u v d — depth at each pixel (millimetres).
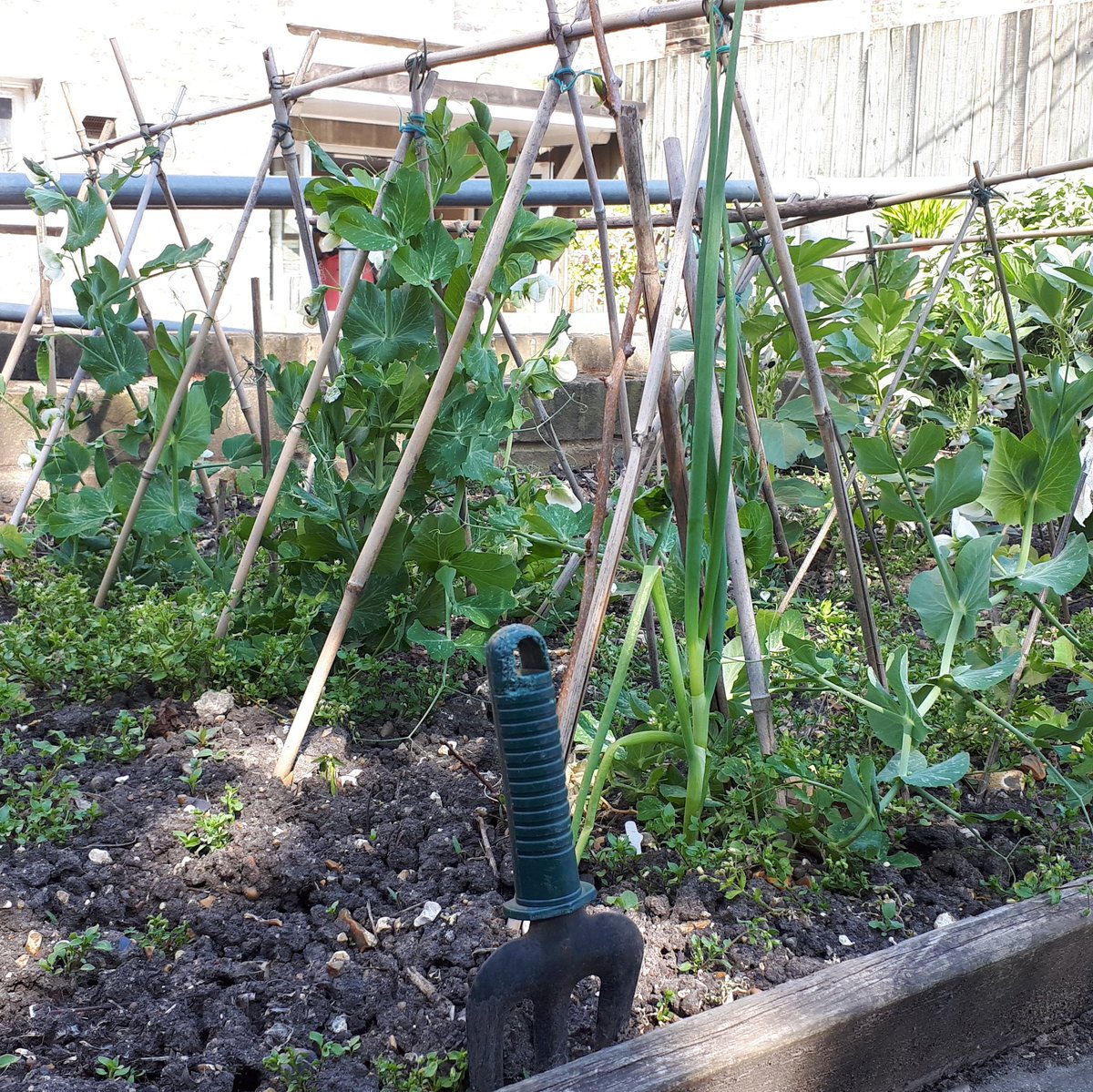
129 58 8117
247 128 8781
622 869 2080
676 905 1963
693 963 1818
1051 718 2455
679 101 10859
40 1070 1544
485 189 3496
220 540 3166
